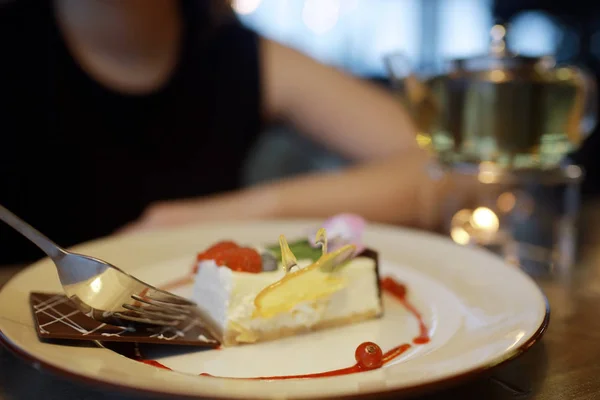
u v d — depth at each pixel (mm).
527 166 486
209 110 772
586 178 1144
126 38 710
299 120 838
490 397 299
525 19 1359
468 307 368
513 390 304
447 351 309
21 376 312
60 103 700
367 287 386
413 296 404
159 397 258
